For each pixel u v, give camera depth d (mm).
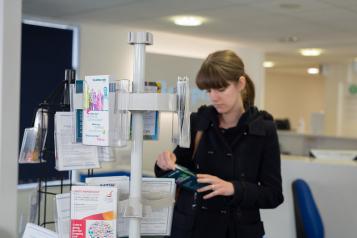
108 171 4395
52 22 4836
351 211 3219
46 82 4797
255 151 1683
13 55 2465
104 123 1196
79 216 1214
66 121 1313
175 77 5926
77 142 1271
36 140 1491
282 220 3359
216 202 1673
